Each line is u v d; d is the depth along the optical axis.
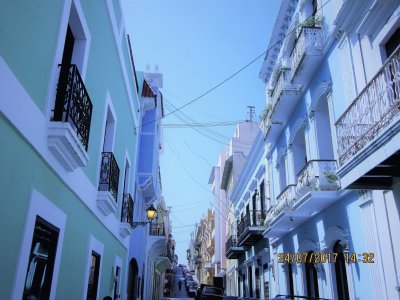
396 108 5.61
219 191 40.16
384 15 7.41
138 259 17.11
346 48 8.84
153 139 16.78
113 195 9.02
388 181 7.03
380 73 6.06
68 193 6.00
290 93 11.84
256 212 17.33
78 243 6.70
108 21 8.51
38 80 4.59
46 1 4.73
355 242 8.38
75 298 6.60
